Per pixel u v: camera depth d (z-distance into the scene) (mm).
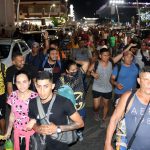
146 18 69500
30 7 91562
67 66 6605
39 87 4125
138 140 3838
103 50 8156
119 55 8344
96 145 7375
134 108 3826
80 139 7562
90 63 8320
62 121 4211
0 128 7344
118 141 4121
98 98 8531
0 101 7156
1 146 6832
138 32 33031
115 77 7707
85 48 13266
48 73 4180
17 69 6863
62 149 4254
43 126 4113
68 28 48281
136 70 7680
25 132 4848
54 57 8219
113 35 27500
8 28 37812
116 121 3969
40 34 20656
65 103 4180
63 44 20922
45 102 4211
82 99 6609
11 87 6879
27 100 4891
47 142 4242
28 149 4762
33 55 10242
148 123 3793
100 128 8531
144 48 10484
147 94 3781
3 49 12477
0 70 7098
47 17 89188
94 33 33844
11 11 38594
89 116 9617
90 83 12828
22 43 14312
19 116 4875
